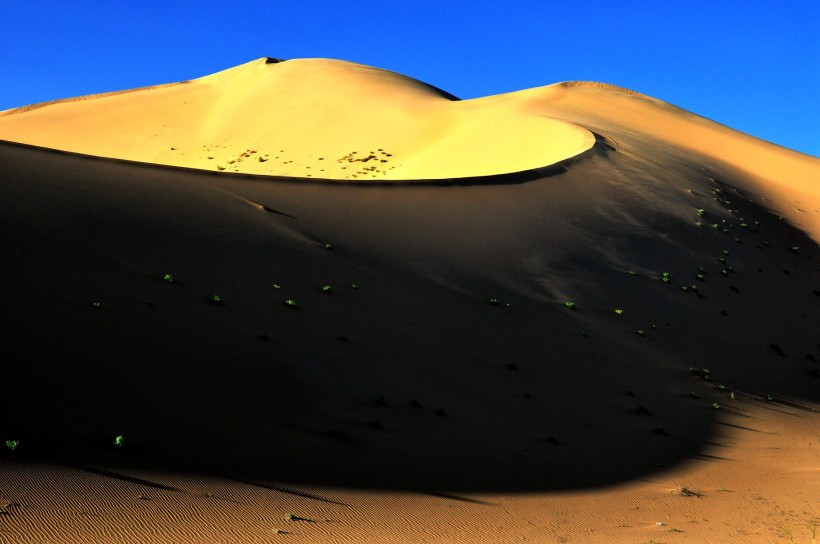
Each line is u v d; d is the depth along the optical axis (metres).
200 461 21.38
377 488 22.03
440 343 36.56
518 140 89.50
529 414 32.09
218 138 123.12
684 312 50.59
